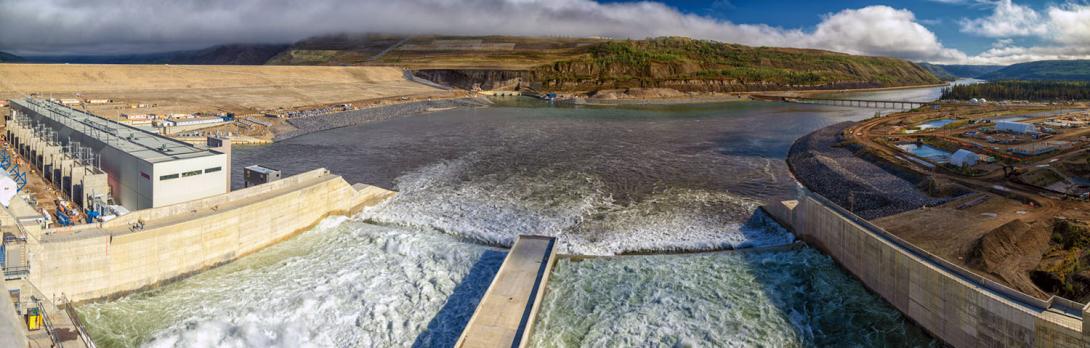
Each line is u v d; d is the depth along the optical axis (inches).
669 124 6796.3
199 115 6067.9
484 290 1982.0
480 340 1620.3
